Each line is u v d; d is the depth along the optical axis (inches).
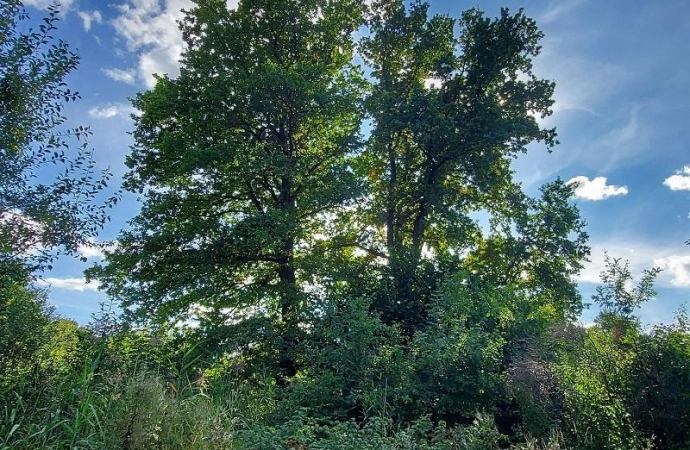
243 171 679.1
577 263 882.1
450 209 868.6
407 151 888.3
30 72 261.1
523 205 888.3
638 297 355.9
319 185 729.0
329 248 802.2
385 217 861.8
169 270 682.8
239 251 685.9
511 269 878.4
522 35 848.9
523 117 837.8
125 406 240.1
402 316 612.7
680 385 286.8
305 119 738.8
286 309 681.0
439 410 394.0
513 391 391.2
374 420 335.3
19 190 257.0
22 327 261.1
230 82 700.0
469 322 489.1
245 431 282.7
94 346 305.1
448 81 877.8
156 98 733.3
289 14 788.6
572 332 390.3
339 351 439.8
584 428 306.8
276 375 550.0
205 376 356.2
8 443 208.5
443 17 905.5
